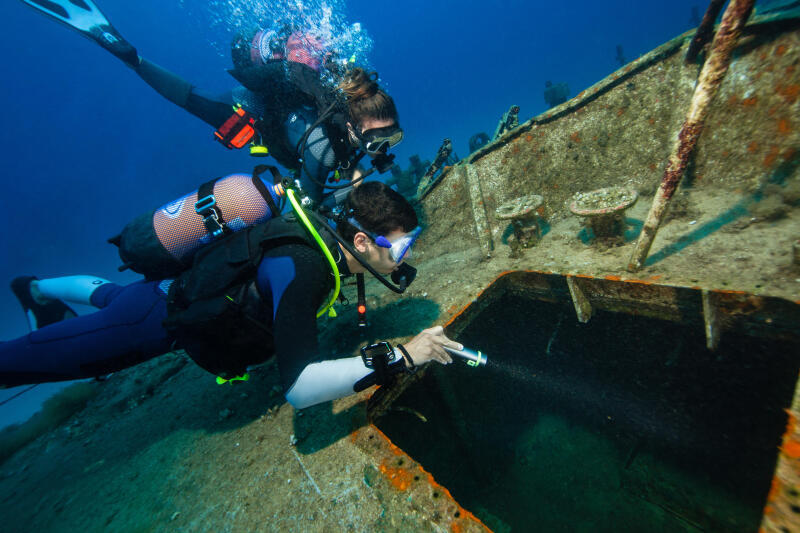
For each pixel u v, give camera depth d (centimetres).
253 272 115
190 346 123
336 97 181
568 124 273
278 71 190
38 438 250
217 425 186
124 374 293
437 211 332
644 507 226
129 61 221
